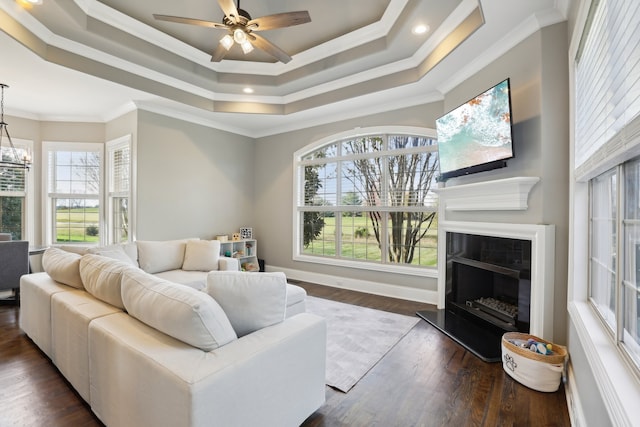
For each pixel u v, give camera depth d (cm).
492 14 245
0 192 471
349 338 297
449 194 353
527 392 211
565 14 232
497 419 184
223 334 149
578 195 212
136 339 151
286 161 568
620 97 131
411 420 183
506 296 327
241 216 588
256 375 143
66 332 201
